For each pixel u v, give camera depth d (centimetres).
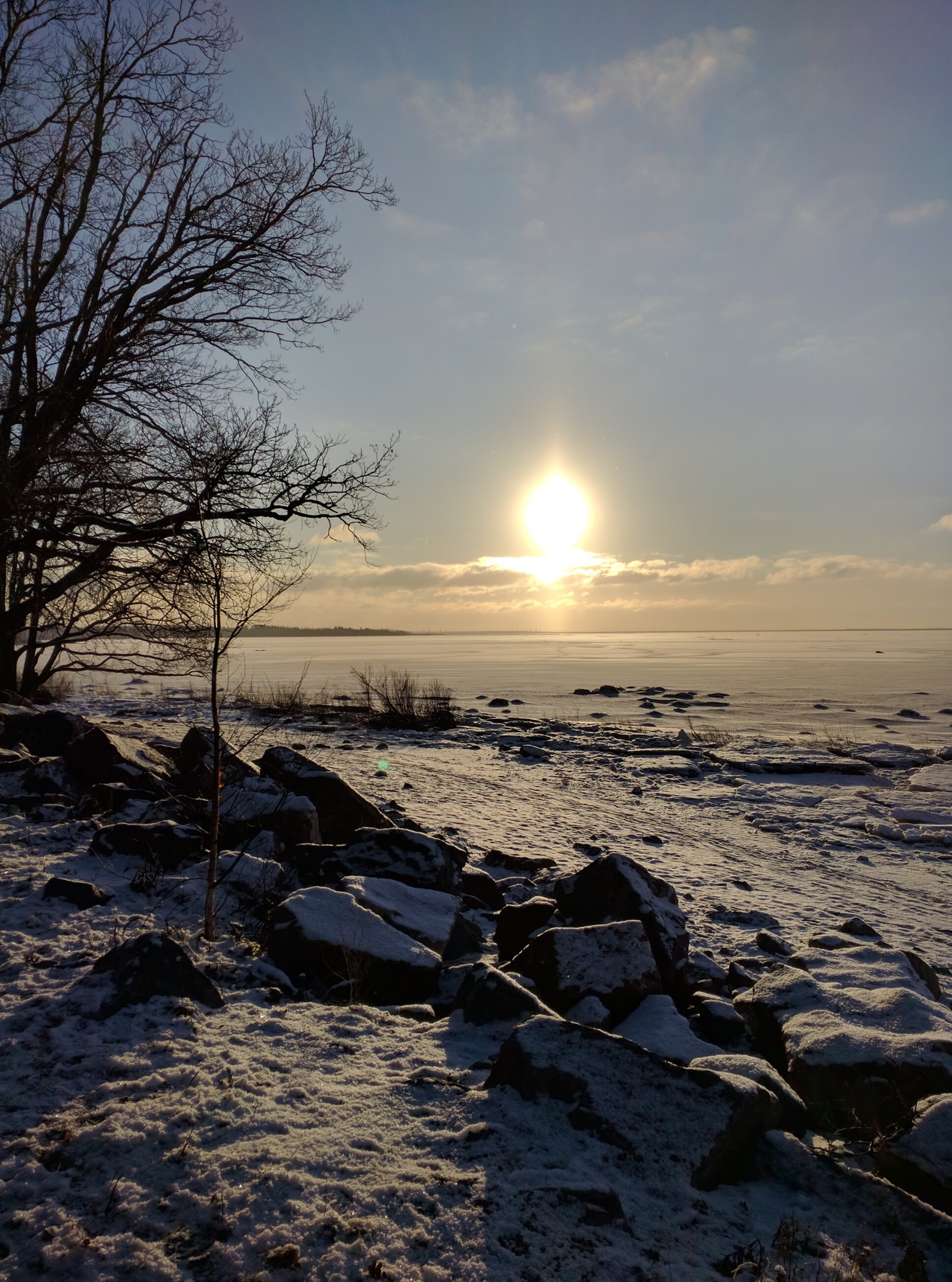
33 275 1309
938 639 19512
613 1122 314
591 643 15625
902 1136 342
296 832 741
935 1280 270
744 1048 465
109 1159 291
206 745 925
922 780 1853
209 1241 256
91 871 604
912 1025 430
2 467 1153
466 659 8225
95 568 1325
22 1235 255
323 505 1223
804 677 5494
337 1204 273
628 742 2367
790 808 1541
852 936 795
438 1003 487
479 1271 246
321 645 14400
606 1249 260
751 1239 278
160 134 1418
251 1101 333
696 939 740
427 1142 310
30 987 421
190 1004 409
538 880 908
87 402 1345
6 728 992
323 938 481
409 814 1225
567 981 487
